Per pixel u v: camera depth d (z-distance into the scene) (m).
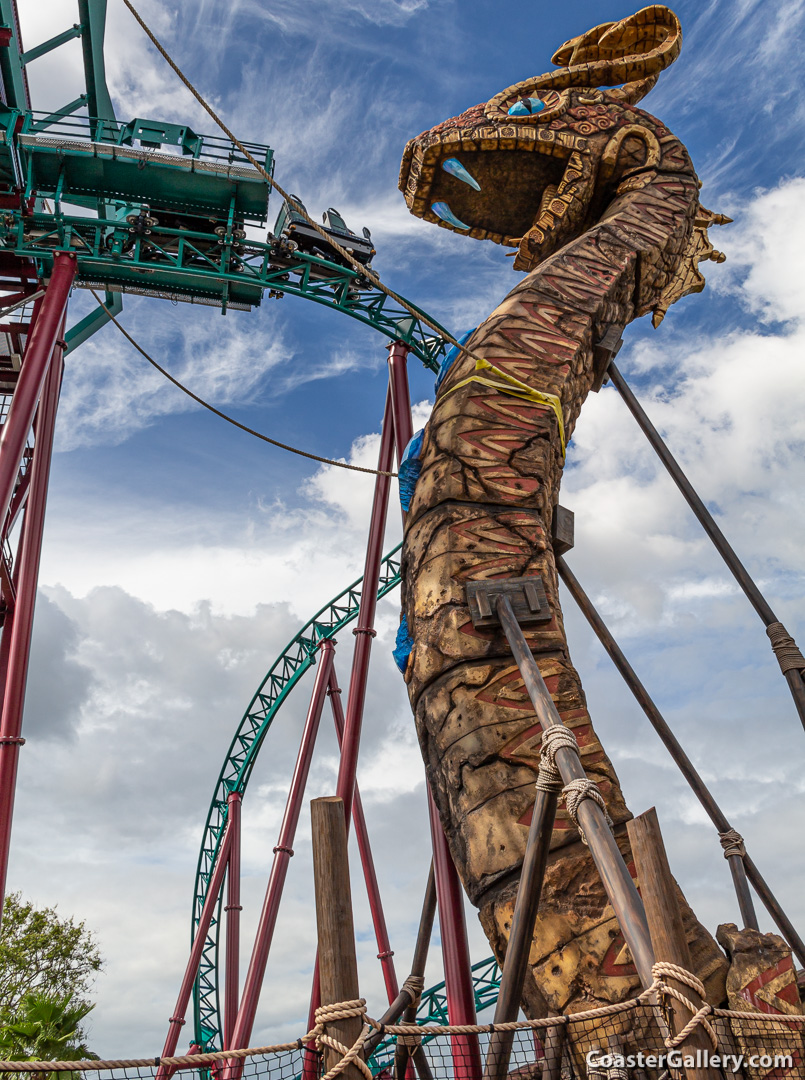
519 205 15.26
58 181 18.36
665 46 15.38
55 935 31.84
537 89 15.05
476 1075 5.85
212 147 18.89
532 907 5.41
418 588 8.80
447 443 9.72
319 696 26.42
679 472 11.25
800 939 9.38
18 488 18.56
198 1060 3.16
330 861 3.53
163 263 19.86
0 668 16.91
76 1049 19.12
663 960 3.96
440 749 7.82
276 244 20.50
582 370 11.23
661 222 12.96
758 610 10.18
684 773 9.83
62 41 19.00
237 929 29.41
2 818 12.93
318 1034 3.32
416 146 14.61
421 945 9.24
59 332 15.27
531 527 9.04
